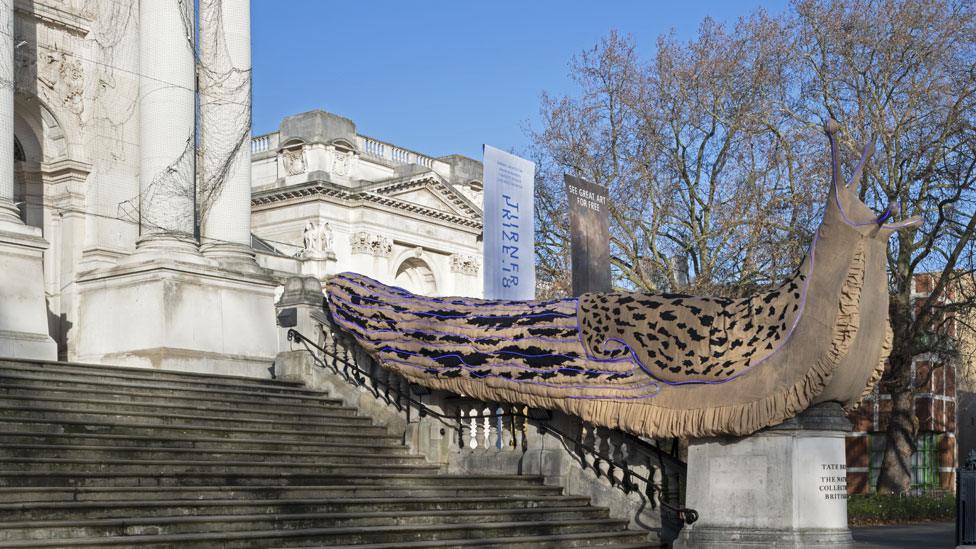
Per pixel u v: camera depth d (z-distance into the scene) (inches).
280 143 2618.1
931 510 1229.7
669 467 688.4
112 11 1234.6
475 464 765.9
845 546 622.2
